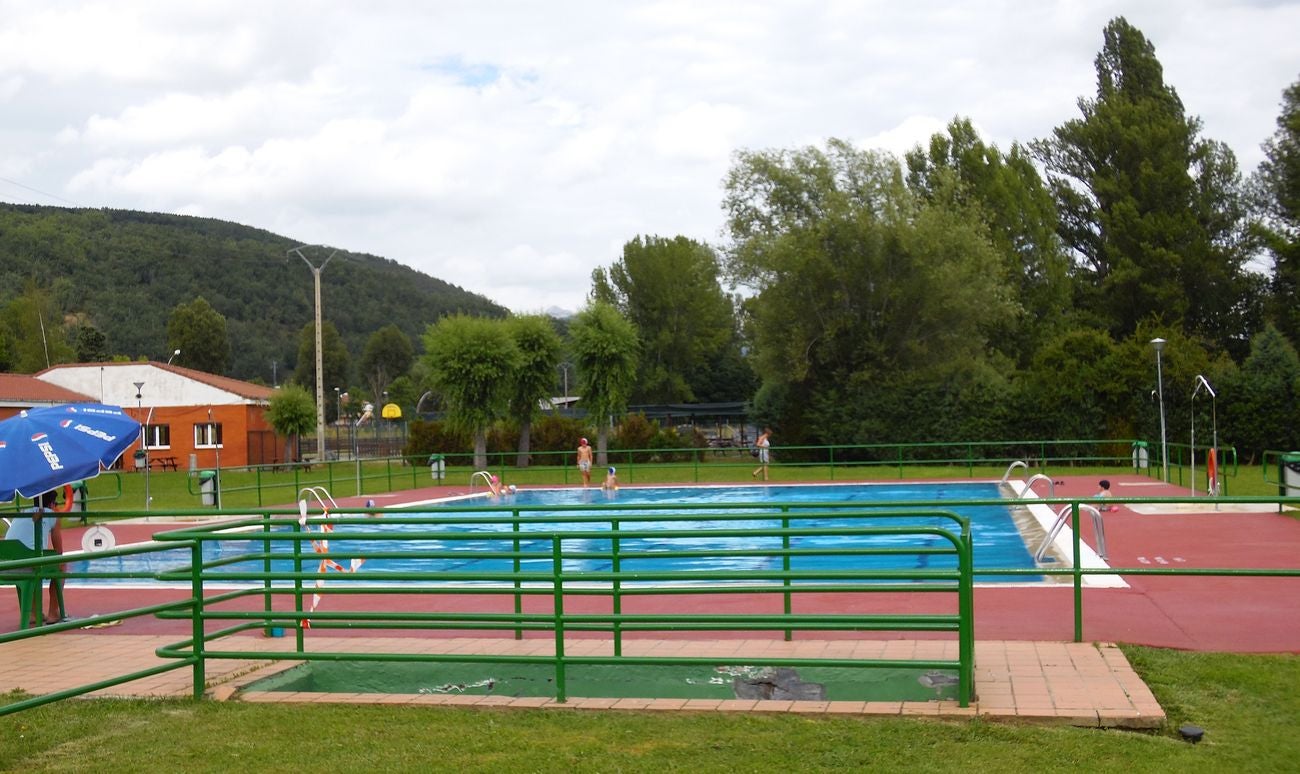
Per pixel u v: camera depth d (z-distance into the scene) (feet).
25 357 299.58
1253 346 150.30
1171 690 27.35
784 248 163.63
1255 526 67.10
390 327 460.55
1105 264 214.69
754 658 27.81
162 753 24.18
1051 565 53.52
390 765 22.93
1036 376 149.28
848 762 22.29
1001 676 28.96
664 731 24.91
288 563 55.47
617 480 130.82
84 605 47.80
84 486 49.60
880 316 165.99
